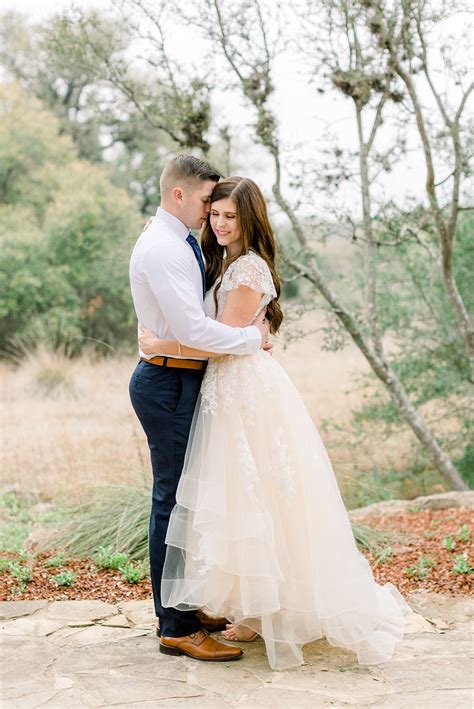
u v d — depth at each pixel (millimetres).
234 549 2885
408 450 8047
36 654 3045
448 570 4121
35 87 18484
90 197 13734
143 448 6918
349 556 3078
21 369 11203
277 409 3027
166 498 2975
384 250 7008
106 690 2711
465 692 2703
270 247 3082
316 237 5941
